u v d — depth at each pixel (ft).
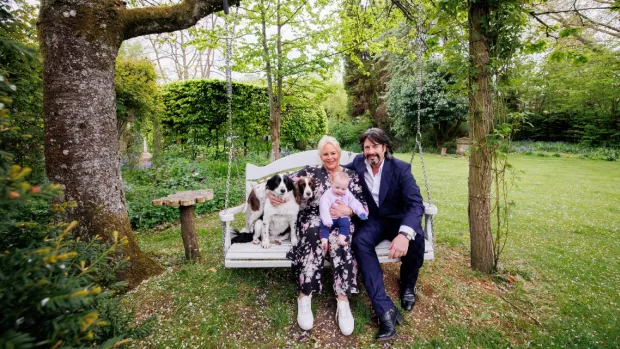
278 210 8.38
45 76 7.29
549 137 55.93
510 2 8.05
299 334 6.77
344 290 6.98
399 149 58.80
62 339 2.90
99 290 2.82
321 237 7.47
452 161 40.68
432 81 46.16
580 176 26.71
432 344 6.49
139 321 6.88
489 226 9.18
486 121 8.68
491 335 6.67
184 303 7.61
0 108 2.79
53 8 7.07
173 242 11.88
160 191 16.48
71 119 7.37
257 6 16.02
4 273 2.73
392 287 8.41
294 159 11.04
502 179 9.07
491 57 8.28
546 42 9.84
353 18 17.40
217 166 22.77
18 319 2.68
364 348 6.39
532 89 46.06
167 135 29.76
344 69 67.26
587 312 7.44
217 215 15.94
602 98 45.44
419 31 9.39
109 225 7.95
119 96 20.13
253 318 7.23
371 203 8.25
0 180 2.44
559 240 12.00
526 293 8.25
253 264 7.63
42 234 4.19
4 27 3.84
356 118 77.97
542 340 6.54
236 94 29.99
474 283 8.70
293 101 20.90
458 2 8.39
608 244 11.58
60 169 7.45
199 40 17.04
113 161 8.11
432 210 8.00
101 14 7.47
